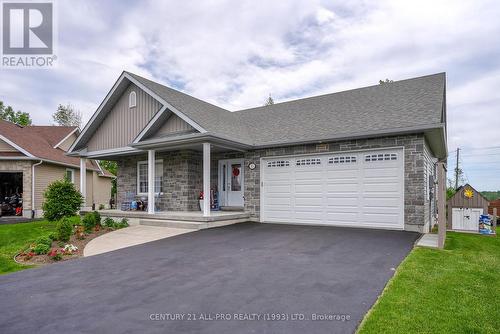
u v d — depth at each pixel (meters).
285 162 11.36
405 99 11.08
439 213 7.20
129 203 14.16
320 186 10.62
